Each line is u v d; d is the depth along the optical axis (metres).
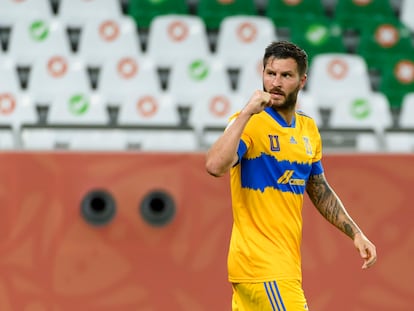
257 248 16.53
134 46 36.47
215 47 38.81
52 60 34.34
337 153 28.97
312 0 40.28
